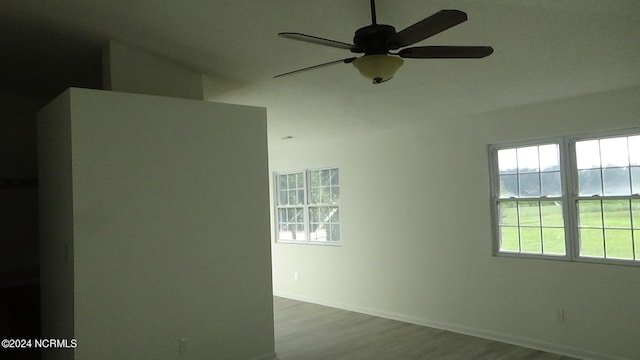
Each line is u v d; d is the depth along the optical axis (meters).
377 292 6.08
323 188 7.03
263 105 5.02
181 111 3.80
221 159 4.01
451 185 5.26
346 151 6.52
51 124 3.72
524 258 4.63
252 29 3.35
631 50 3.27
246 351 4.05
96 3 3.20
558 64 3.55
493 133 4.89
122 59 3.80
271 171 7.84
